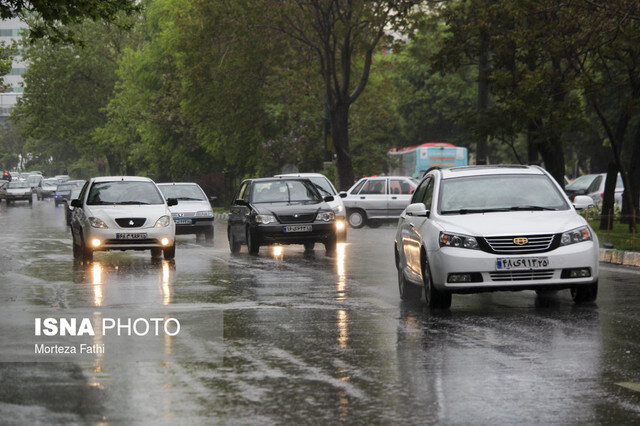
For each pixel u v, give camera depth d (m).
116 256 44.34
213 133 103.31
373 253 44.97
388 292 27.98
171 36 103.75
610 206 54.03
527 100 49.44
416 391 14.00
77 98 167.75
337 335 19.56
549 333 19.47
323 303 25.23
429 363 16.28
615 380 14.72
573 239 23.08
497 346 17.92
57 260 41.81
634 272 33.28
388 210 71.81
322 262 39.62
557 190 25.08
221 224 81.75
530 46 49.06
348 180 82.69
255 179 47.28
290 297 26.69
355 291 28.27
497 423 12.06
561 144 57.31
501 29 53.53
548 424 11.98
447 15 56.06
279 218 43.91
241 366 16.14
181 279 32.34
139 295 27.36
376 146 106.56
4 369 15.99
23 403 13.36
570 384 14.42
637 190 55.03
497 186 25.06
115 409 12.96
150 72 119.81
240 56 87.19
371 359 16.72
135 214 40.66
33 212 115.19
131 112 126.88
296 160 103.44
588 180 77.94
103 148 167.25
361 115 106.38
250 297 26.73
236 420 12.30
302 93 95.75
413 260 24.98
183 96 99.50
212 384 14.64
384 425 11.99
